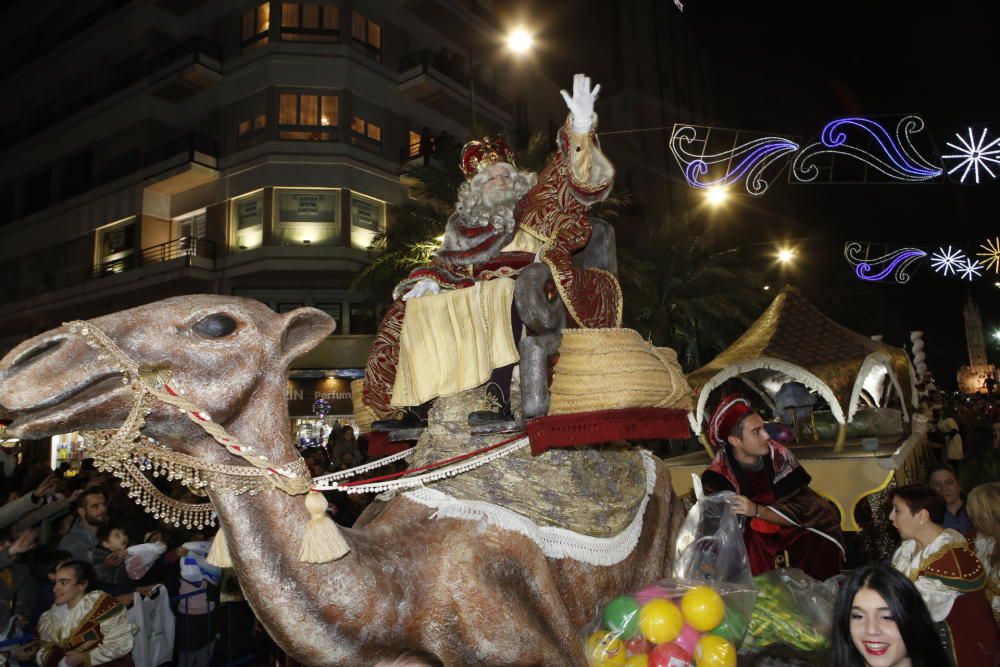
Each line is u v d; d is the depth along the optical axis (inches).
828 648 128.3
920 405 452.1
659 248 904.9
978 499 178.9
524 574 108.4
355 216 1037.8
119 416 88.7
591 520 119.9
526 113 1417.3
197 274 1019.3
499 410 122.0
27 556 255.6
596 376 110.7
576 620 115.6
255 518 96.4
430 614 101.6
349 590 97.6
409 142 1131.9
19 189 1304.1
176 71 1078.4
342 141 1043.3
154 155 1107.9
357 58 1075.3
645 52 1839.3
